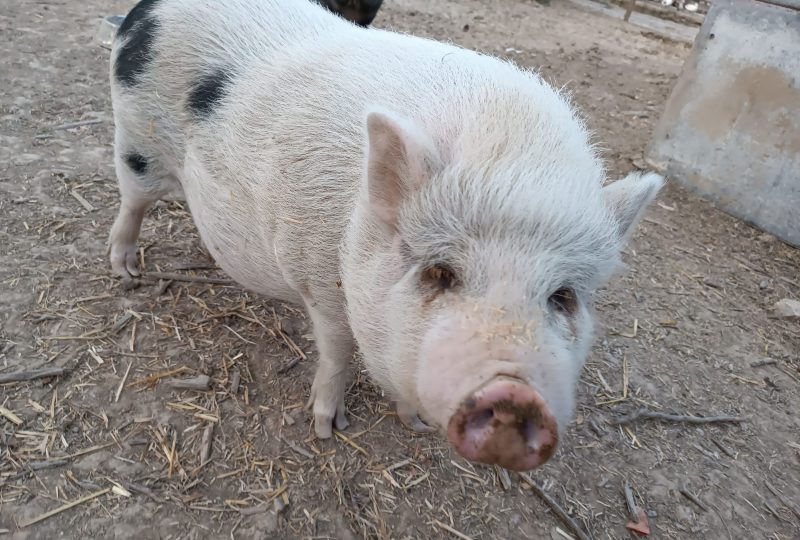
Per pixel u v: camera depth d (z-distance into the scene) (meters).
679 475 0.76
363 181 0.49
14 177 1.00
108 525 0.57
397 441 0.71
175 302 0.82
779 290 1.18
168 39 0.66
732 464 0.79
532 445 0.39
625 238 0.50
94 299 0.80
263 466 0.65
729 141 1.43
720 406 0.87
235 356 0.77
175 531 0.57
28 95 1.28
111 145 1.17
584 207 0.45
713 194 1.48
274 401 0.72
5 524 0.55
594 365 0.90
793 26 1.28
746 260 1.27
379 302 0.49
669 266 1.20
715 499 0.74
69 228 0.91
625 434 0.79
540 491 0.69
